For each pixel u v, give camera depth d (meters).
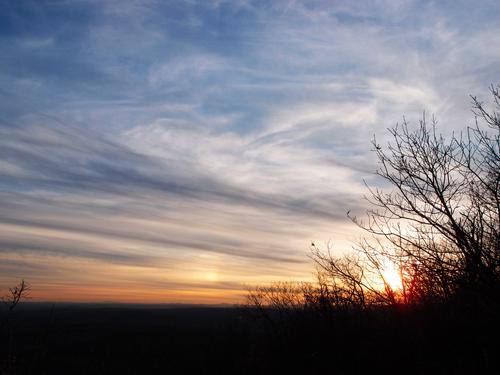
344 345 13.92
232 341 25.78
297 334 17.19
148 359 27.81
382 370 11.78
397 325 11.62
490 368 8.73
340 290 13.89
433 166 9.16
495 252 8.27
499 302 8.01
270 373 17.92
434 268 8.84
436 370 9.96
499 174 8.46
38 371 14.26
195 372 24.70
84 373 22.62
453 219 8.52
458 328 9.73
